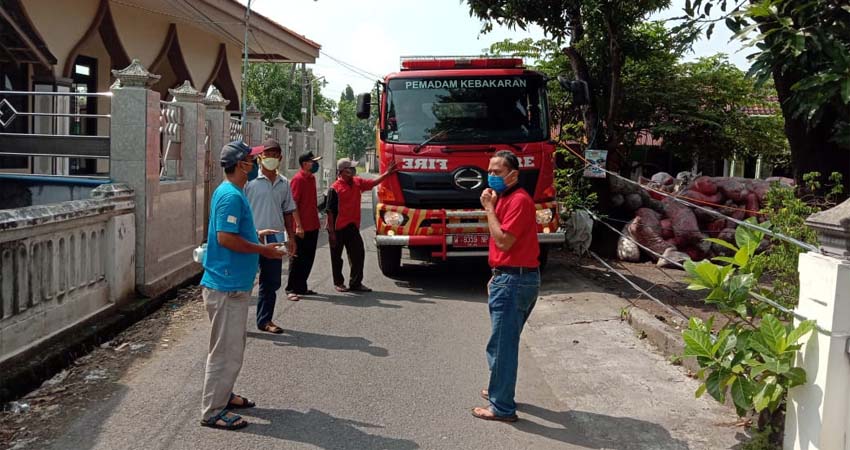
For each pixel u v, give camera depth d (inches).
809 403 155.9
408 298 355.9
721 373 169.9
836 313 149.0
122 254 290.4
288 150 679.7
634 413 203.0
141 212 306.2
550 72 645.9
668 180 537.6
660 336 267.0
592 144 492.7
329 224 363.3
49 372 220.7
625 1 455.8
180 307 320.2
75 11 517.7
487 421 196.9
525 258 194.2
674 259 451.2
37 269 224.5
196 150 386.9
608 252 501.4
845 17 255.0
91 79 615.5
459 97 378.0
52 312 234.7
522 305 194.5
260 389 217.8
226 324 187.9
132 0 565.3
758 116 698.8
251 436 183.0
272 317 302.2
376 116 442.9
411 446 179.3
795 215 227.6
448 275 422.3
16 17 432.5
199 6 595.8
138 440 178.7
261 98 1412.4
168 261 341.7
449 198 367.9
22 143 308.0
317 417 196.9
